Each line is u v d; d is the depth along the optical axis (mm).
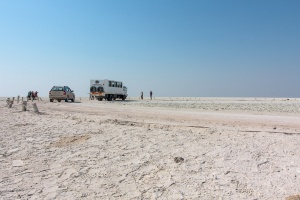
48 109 24188
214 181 6387
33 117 17156
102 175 6805
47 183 6301
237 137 10797
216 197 5566
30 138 10734
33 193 5742
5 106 27078
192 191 5863
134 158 8133
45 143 9984
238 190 5902
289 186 6051
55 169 7234
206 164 7562
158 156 8297
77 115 18156
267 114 21484
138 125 13789
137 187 6090
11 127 13156
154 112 21656
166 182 6359
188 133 11594
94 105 31484
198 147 9281
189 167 7324
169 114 19938
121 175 6812
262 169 7168
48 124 14070
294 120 16562
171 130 12328
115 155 8438
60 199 5469
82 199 5480
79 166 7457
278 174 6797
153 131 11945
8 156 8398
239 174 6816
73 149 9148
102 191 5879
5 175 6797
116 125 13469
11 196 5574
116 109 24734
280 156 8250
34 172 7012
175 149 9062
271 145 9531
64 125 13680
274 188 5969
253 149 9008
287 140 10234
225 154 8445
